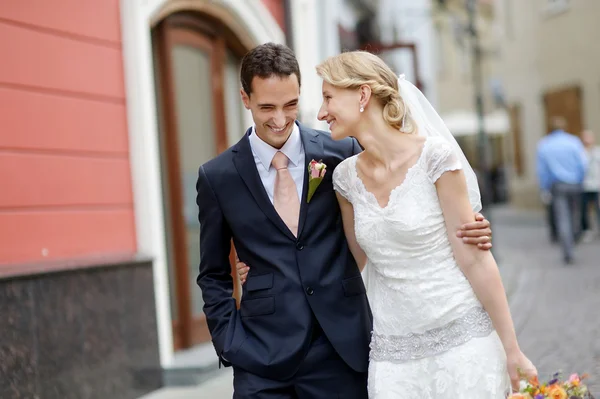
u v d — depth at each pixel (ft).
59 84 24.89
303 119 41.11
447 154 13.51
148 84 28.76
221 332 14.89
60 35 25.12
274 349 14.35
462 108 135.23
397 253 13.76
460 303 13.60
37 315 21.81
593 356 28.09
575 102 102.73
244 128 39.09
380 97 13.96
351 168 14.39
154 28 31.96
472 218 13.62
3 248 22.29
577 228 63.72
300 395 14.56
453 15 87.20
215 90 36.01
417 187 13.66
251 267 14.97
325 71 14.19
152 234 28.17
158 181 29.01
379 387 14.03
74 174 25.26
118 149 27.58
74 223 25.11
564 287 44.24
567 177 54.29
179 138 33.45
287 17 41.01
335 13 51.60
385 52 71.00
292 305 14.44
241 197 14.84
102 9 27.25
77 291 23.45
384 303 14.17
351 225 14.92
